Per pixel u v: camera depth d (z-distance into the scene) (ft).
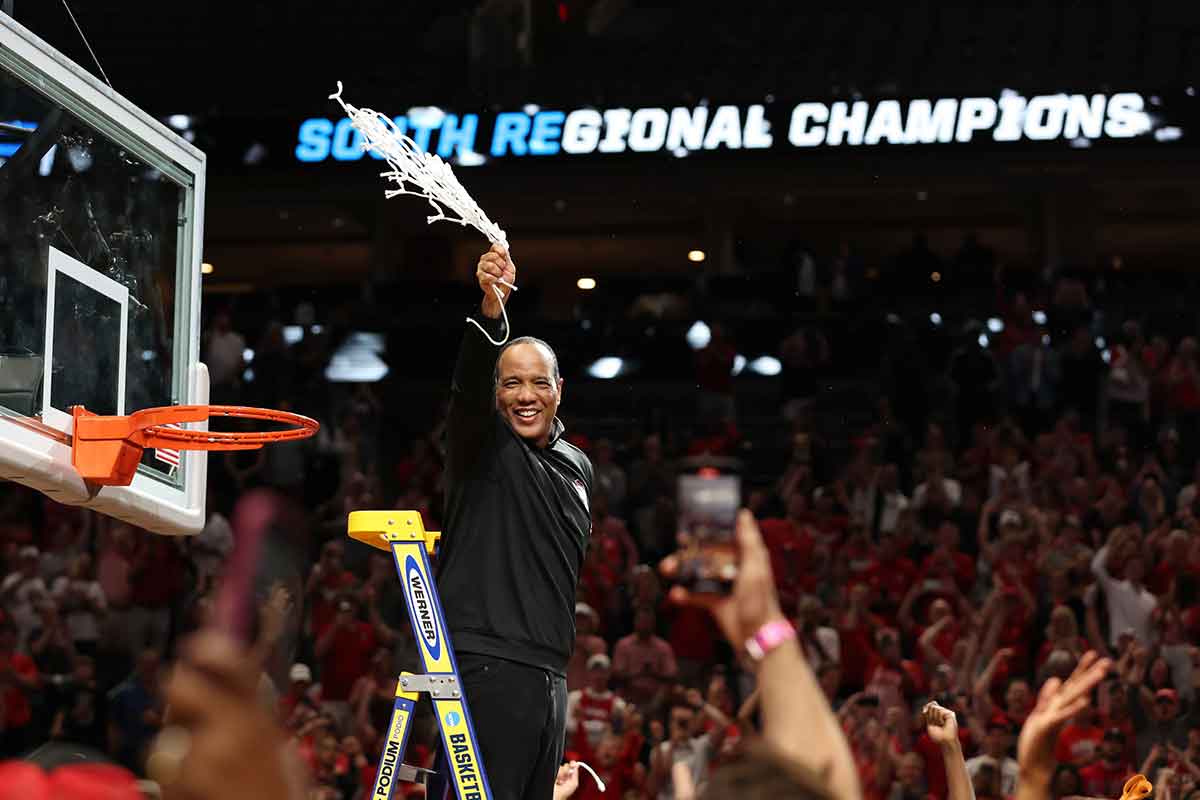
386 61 71.20
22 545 49.88
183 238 17.88
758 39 72.64
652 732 38.01
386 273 71.82
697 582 4.86
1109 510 51.83
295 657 38.42
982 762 34.76
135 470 15.90
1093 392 61.52
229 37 71.31
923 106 62.54
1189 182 66.33
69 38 70.64
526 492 12.38
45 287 15.53
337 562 46.19
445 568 12.42
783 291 68.85
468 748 11.55
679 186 65.98
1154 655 43.78
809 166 63.21
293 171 64.90
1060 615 42.75
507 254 12.14
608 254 80.28
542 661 12.17
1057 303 65.51
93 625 45.42
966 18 72.43
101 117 16.63
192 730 3.24
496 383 12.74
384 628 44.27
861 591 44.34
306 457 59.00
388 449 65.05
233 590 4.36
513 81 68.08
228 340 64.64
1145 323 66.39
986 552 48.55
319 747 35.86
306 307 69.21
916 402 62.90
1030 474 55.83
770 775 3.88
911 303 68.13
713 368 62.75
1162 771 34.32
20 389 15.07
